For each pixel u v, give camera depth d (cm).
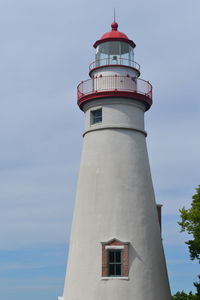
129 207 2850
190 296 2820
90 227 2836
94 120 3027
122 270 2738
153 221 2934
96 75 3086
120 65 3034
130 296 2705
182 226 2742
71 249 2916
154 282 2795
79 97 3089
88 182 2930
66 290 2866
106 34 3178
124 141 2945
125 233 2795
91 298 2714
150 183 3012
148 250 2830
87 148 3003
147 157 3062
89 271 2761
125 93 2950
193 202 2845
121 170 2898
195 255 2727
